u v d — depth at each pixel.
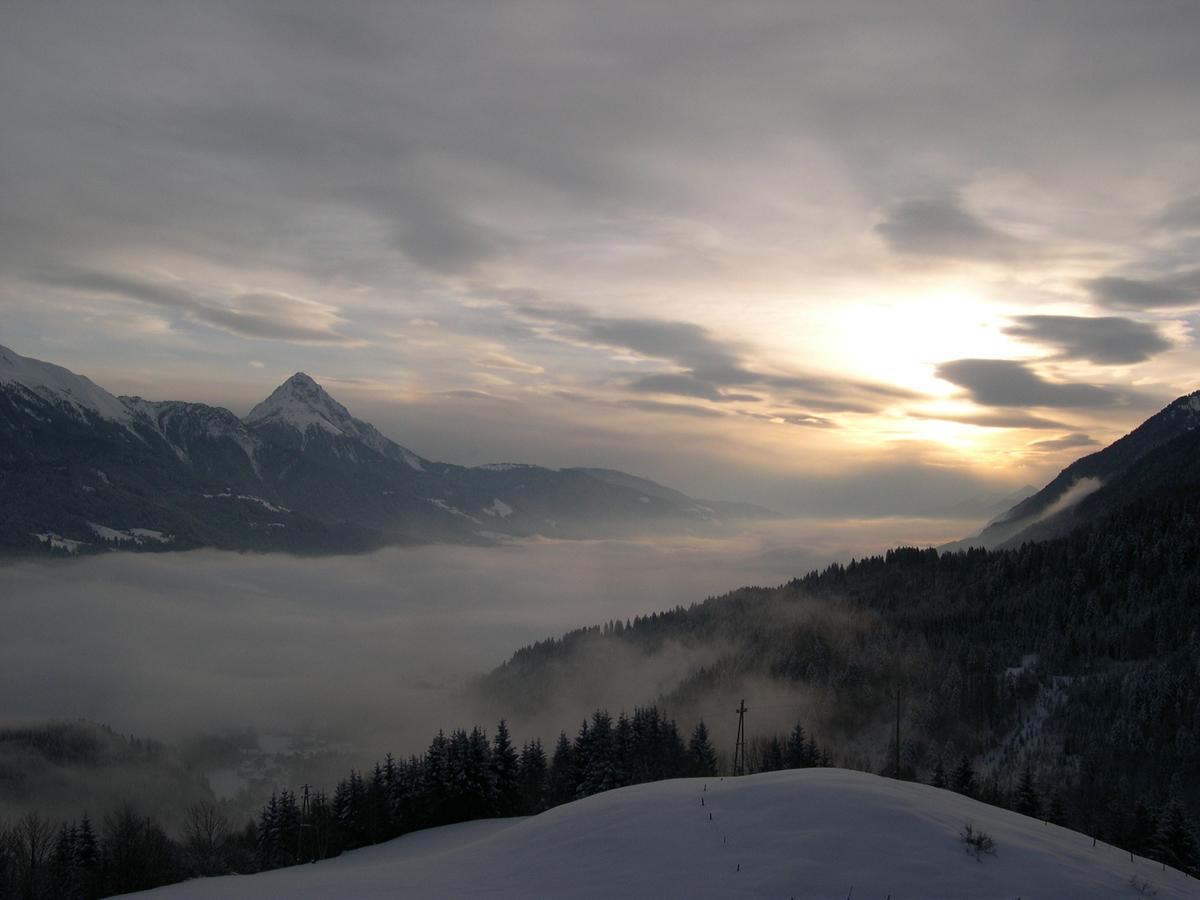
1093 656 99.19
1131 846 55.28
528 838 29.95
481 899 23.28
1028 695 97.06
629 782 75.81
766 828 24.86
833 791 26.78
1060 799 63.69
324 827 66.12
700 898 21.25
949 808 26.94
